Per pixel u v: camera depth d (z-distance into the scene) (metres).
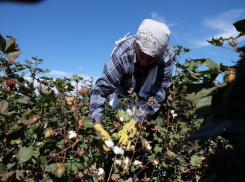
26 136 1.34
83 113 2.12
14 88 1.26
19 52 1.20
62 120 1.67
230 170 0.70
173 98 2.43
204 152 2.05
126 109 2.53
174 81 2.56
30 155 1.14
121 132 2.09
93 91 2.16
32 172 1.29
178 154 2.27
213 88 0.72
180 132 2.45
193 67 1.57
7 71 1.46
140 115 2.19
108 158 2.21
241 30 0.65
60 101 1.62
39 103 1.44
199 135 0.47
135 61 2.21
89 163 1.70
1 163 1.19
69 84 1.43
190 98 0.75
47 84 1.63
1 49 1.18
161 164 2.14
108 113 3.00
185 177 2.36
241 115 0.43
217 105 0.53
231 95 0.41
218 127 0.47
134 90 2.48
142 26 2.00
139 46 2.01
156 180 2.21
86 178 1.35
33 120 1.20
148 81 2.35
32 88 1.29
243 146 0.44
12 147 1.33
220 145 1.71
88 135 1.44
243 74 0.40
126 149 1.95
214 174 0.73
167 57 2.39
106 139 1.84
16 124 1.20
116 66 2.19
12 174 1.09
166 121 2.46
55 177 1.20
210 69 0.77
